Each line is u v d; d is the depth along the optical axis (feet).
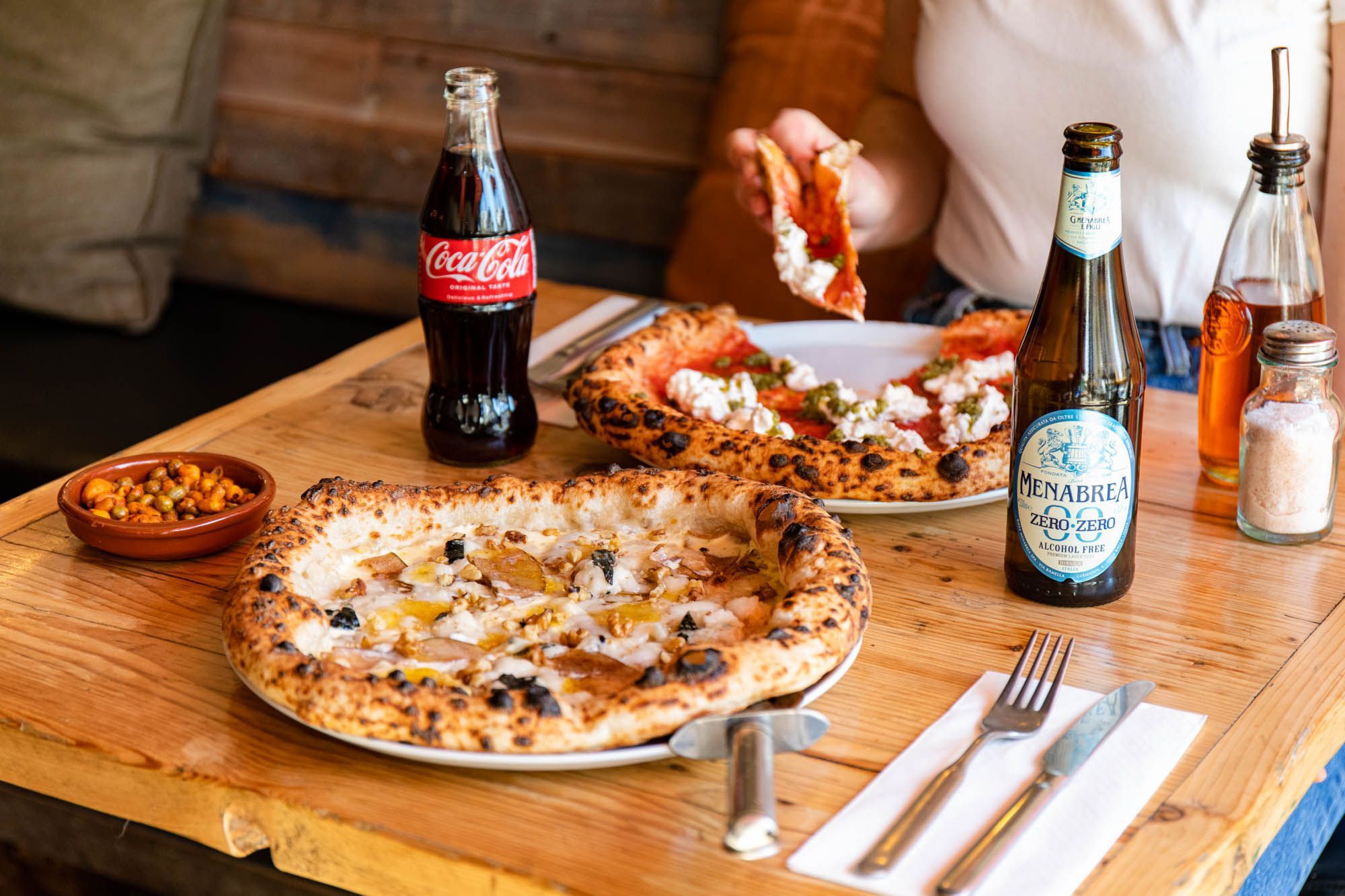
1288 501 3.40
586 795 2.43
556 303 5.44
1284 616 3.08
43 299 7.83
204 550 3.34
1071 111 5.13
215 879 2.65
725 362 4.46
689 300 7.57
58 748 2.61
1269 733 2.60
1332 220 4.48
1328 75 4.82
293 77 8.64
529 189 8.13
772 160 4.33
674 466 3.63
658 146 7.76
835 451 3.46
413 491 3.20
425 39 8.20
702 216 7.45
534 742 2.35
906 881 2.16
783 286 7.32
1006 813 2.30
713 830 2.34
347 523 3.09
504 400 3.92
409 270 8.61
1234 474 3.78
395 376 4.67
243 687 2.78
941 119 5.48
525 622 2.74
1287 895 3.27
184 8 8.07
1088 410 2.94
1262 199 3.58
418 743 2.37
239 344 8.16
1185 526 3.55
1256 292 3.60
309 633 2.63
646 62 7.66
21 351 7.80
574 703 2.45
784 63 7.14
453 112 3.68
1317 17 4.75
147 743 2.59
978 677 2.82
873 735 2.62
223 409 4.37
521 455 4.00
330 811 2.38
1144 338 5.37
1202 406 3.80
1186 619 3.06
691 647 2.57
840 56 7.01
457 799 2.42
